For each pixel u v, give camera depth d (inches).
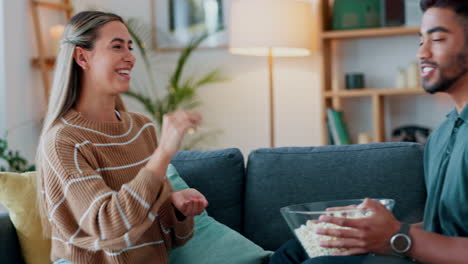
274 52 155.4
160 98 174.4
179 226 68.3
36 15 157.4
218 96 171.3
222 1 168.4
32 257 73.6
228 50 169.3
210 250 72.6
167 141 56.6
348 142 153.6
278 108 167.6
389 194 73.5
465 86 52.9
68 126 63.1
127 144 67.5
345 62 161.9
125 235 56.3
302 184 76.4
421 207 73.1
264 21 137.7
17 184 74.4
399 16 147.9
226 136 171.6
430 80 53.6
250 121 169.8
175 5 171.8
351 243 48.9
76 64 66.0
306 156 77.9
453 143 54.3
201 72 171.5
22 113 154.6
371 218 48.3
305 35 140.6
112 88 65.6
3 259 71.7
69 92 65.2
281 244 76.2
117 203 55.6
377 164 74.7
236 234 74.9
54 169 59.5
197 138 172.7
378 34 148.6
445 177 53.2
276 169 78.1
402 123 159.6
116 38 65.5
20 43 154.4
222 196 80.0
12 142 150.8
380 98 152.9
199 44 170.7
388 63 159.0
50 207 59.8
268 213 77.0
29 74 157.5
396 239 48.1
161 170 56.6
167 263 67.7
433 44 52.8
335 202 57.7
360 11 151.6
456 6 51.4
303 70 165.5
